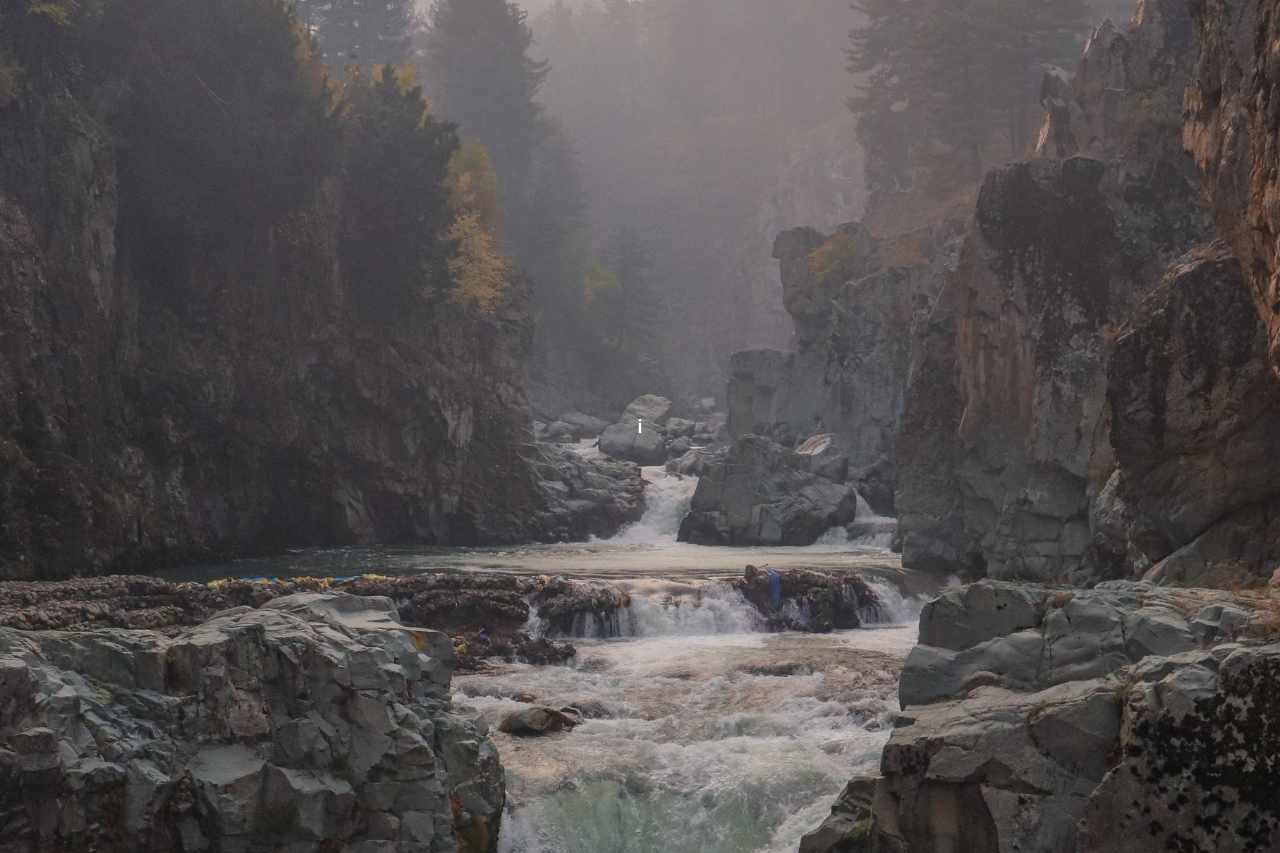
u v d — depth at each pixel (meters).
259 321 53.38
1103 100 47.69
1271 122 18.98
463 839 17.34
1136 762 13.26
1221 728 12.95
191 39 48.78
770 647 32.03
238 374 52.66
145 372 47.94
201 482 50.72
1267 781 12.73
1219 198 23.03
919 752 14.48
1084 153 48.16
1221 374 27.14
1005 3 87.62
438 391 61.69
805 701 24.39
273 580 31.50
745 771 20.06
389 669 16.94
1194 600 16.59
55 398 40.25
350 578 32.84
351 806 16.05
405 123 59.28
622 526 69.25
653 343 145.62
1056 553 40.84
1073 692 14.56
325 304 56.66
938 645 17.16
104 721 15.18
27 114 40.94
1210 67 23.72
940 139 94.94
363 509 59.47
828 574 39.06
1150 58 44.25
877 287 70.12
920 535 47.75
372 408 59.28
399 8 128.75
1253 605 16.22
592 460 75.44
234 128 49.38
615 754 21.05
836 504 60.47
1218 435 27.16
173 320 50.00
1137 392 28.38
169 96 47.53
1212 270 27.47
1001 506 43.50
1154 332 28.19
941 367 48.75
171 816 15.16
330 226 56.84
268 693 16.34
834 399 71.62
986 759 14.15
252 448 53.19
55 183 41.72
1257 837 12.73
